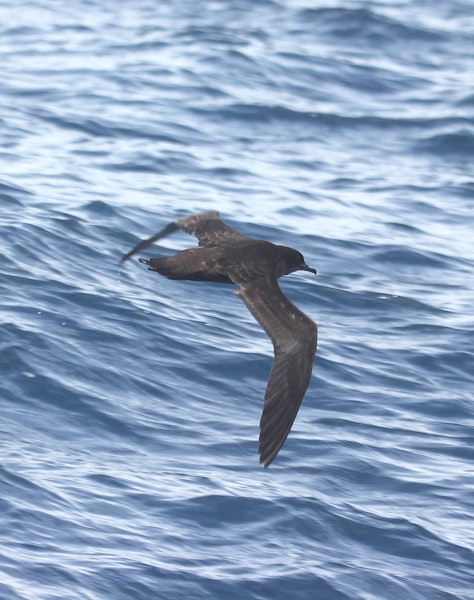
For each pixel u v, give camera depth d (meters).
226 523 21.36
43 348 27.28
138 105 50.19
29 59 56.28
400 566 20.80
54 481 21.94
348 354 29.64
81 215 36.00
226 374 27.84
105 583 18.91
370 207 41.41
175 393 26.70
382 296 33.66
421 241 38.41
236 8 70.94
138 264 33.31
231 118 50.38
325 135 50.19
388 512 22.48
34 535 20.02
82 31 63.03
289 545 20.92
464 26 71.38
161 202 38.50
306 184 43.25
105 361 27.39
